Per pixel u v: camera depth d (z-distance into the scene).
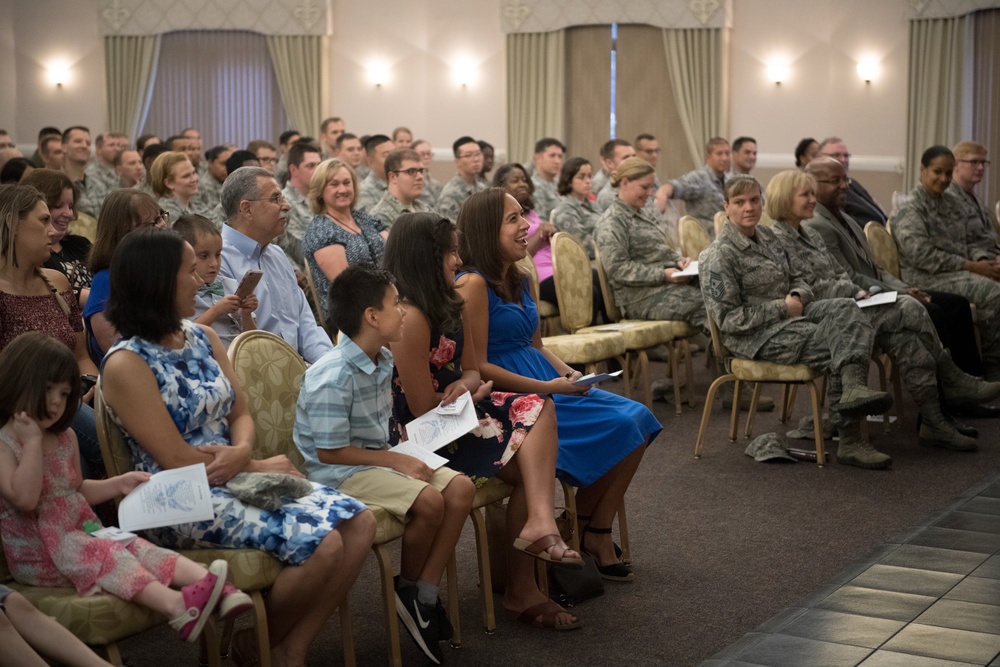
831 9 11.41
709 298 4.89
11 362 2.31
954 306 5.76
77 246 3.80
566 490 3.26
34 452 2.29
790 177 5.14
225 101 12.87
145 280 2.53
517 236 3.35
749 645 2.85
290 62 12.70
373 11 12.70
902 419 5.50
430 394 3.06
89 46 13.09
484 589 3.01
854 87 11.38
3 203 3.06
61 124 13.23
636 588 3.35
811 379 4.70
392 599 2.70
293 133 9.47
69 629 2.24
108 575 2.27
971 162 6.73
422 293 3.01
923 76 11.01
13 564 2.36
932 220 6.35
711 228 8.17
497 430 3.04
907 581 3.30
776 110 11.68
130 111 12.95
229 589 2.32
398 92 12.74
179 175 5.50
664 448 5.05
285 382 2.97
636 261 6.05
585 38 12.04
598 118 12.09
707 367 6.84
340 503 2.57
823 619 3.01
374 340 2.80
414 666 2.82
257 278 3.24
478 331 3.27
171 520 2.37
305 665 2.65
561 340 5.27
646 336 5.59
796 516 4.03
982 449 4.96
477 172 7.95
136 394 2.50
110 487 2.43
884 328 5.01
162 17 12.78
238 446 2.61
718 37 11.63
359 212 4.85
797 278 5.06
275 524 2.48
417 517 2.74
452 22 12.52
